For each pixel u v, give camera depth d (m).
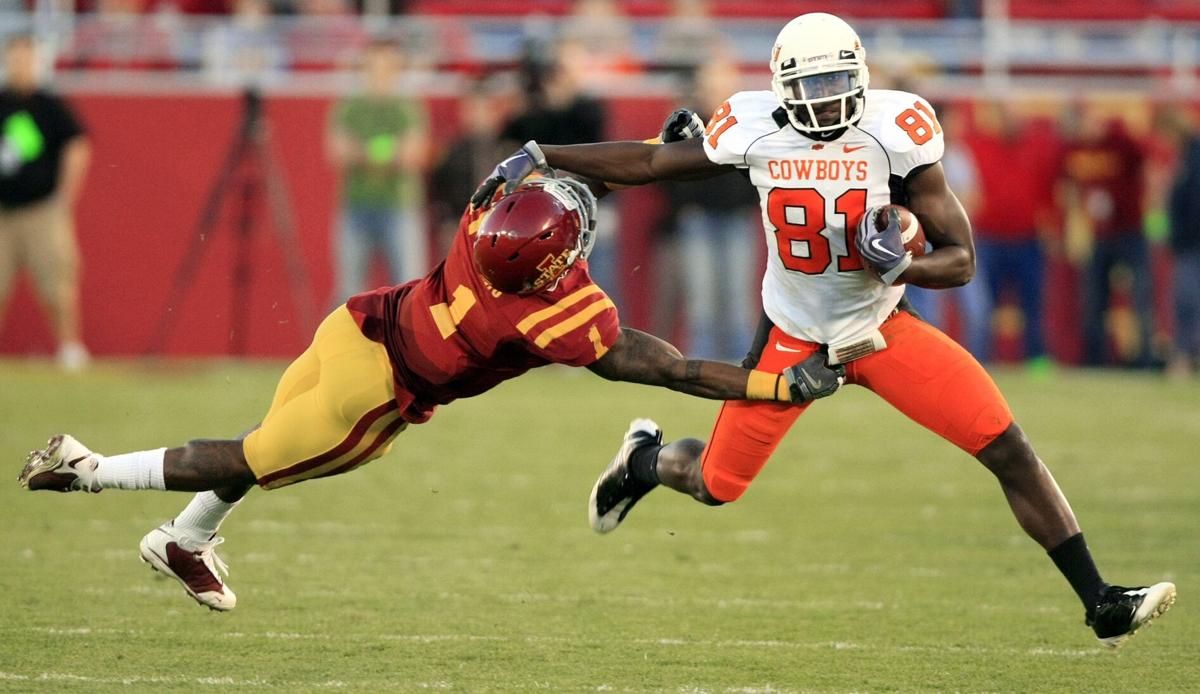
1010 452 16.19
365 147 40.12
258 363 42.53
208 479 16.16
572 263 15.50
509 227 15.08
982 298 42.53
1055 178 43.03
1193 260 42.16
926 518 24.05
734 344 40.91
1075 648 16.73
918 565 20.84
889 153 15.67
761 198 16.42
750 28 47.19
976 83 46.19
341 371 15.89
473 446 30.36
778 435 17.42
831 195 15.91
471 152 39.94
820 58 15.38
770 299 17.31
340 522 23.33
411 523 23.27
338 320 16.22
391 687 14.88
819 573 20.33
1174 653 16.58
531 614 17.94
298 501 25.02
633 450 19.06
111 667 15.47
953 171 41.84
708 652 16.36
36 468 16.17
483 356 15.84
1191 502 25.27
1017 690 15.12
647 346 16.14
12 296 42.72
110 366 41.19
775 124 15.98
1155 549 21.88
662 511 24.62
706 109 39.44
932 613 18.23
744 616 17.98
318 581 19.48
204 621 17.42
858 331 16.84
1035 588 19.58
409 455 29.39
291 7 47.09
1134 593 15.58
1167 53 47.56
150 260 43.16
